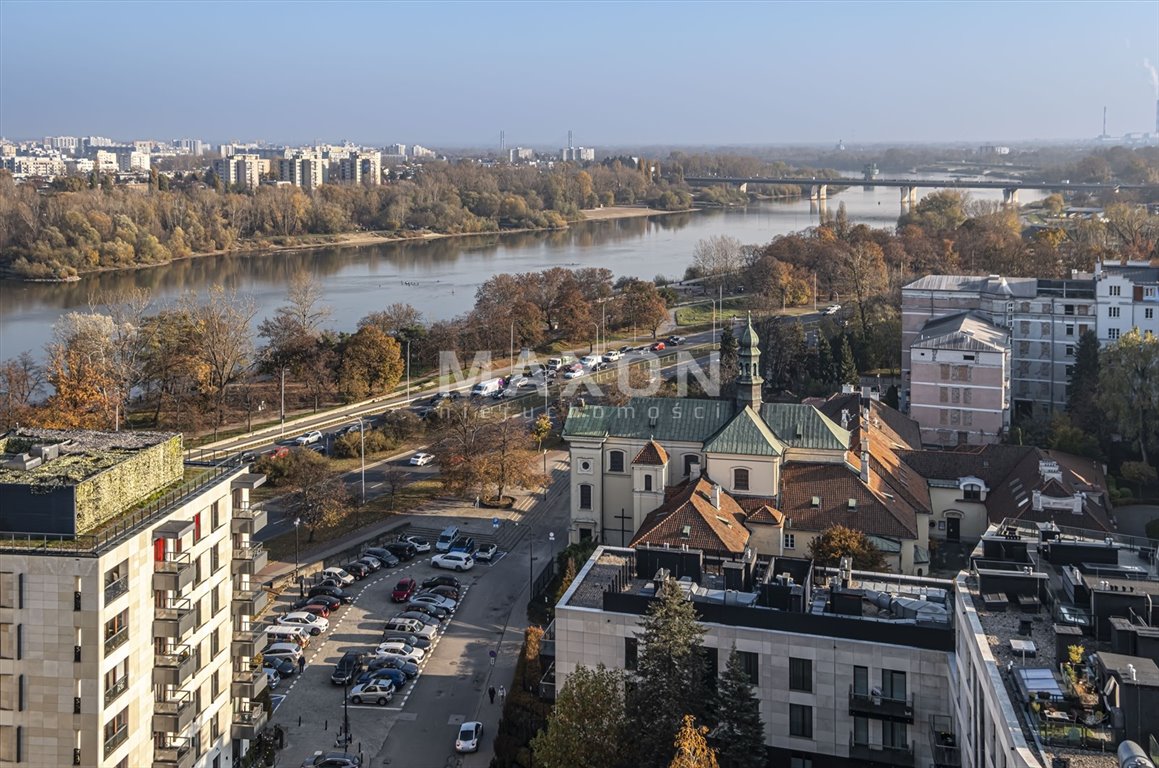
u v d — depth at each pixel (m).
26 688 98.75
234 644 126.94
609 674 119.12
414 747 139.38
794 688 117.19
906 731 113.94
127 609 102.94
